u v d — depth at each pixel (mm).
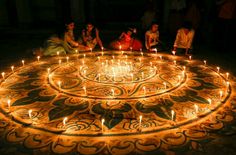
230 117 5559
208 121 5414
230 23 10430
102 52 10406
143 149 4555
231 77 7801
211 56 9953
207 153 4445
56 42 10281
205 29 12500
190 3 11703
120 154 4430
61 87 7137
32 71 8438
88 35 10867
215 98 6418
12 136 4953
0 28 14703
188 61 9336
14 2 14828
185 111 5809
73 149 4566
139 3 15570
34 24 15109
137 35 13523
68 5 14547
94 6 14922
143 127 5191
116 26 15109
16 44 12344
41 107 6059
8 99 6473
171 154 4426
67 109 5953
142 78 7672
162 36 13359
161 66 8766
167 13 13617
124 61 9305
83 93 6730
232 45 10844
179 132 5031
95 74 8055
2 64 9219
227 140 4801
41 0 14766
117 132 5035
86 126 5262
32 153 4469
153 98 6422
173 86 7113
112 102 6238
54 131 5098
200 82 7414
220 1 10484
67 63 9180
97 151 4512
